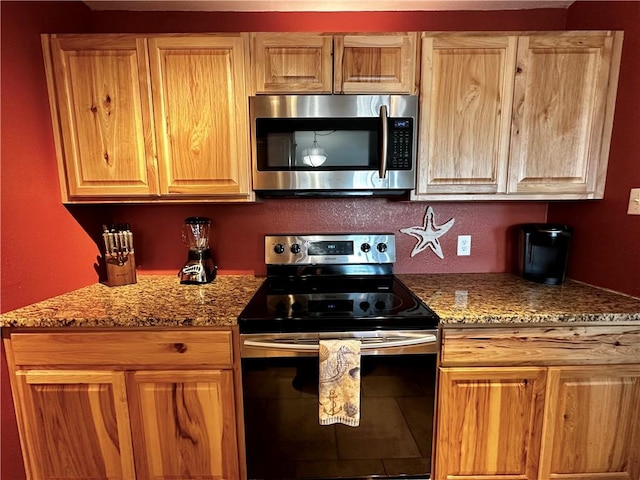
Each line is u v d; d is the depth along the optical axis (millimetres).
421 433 1318
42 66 1403
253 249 1883
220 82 1438
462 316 1255
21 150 1308
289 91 1452
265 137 1460
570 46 1441
